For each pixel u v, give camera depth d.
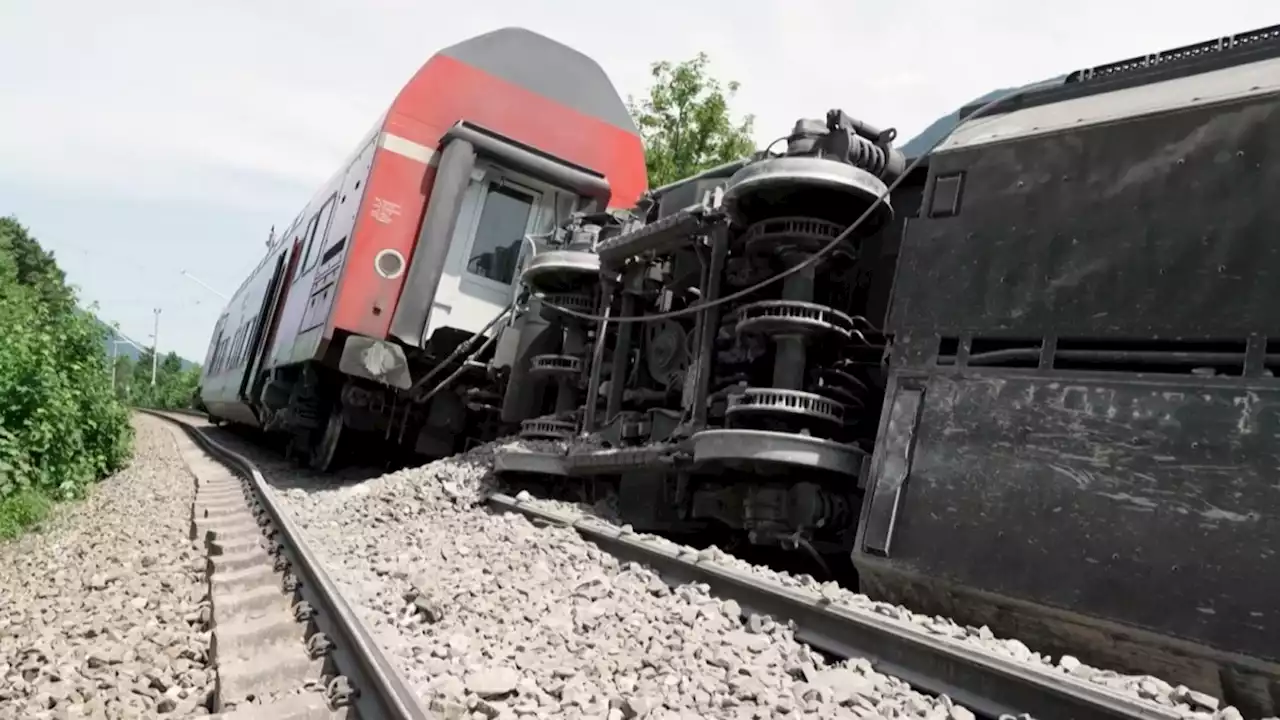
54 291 28.50
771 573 5.52
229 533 7.95
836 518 6.60
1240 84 4.64
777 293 7.44
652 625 4.84
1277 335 4.21
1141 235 4.83
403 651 4.32
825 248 6.72
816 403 6.80
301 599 5.47
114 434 15.90
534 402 11.17
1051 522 4.75
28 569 7.30
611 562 6.26
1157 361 4.66
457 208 12.40
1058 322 5.07
